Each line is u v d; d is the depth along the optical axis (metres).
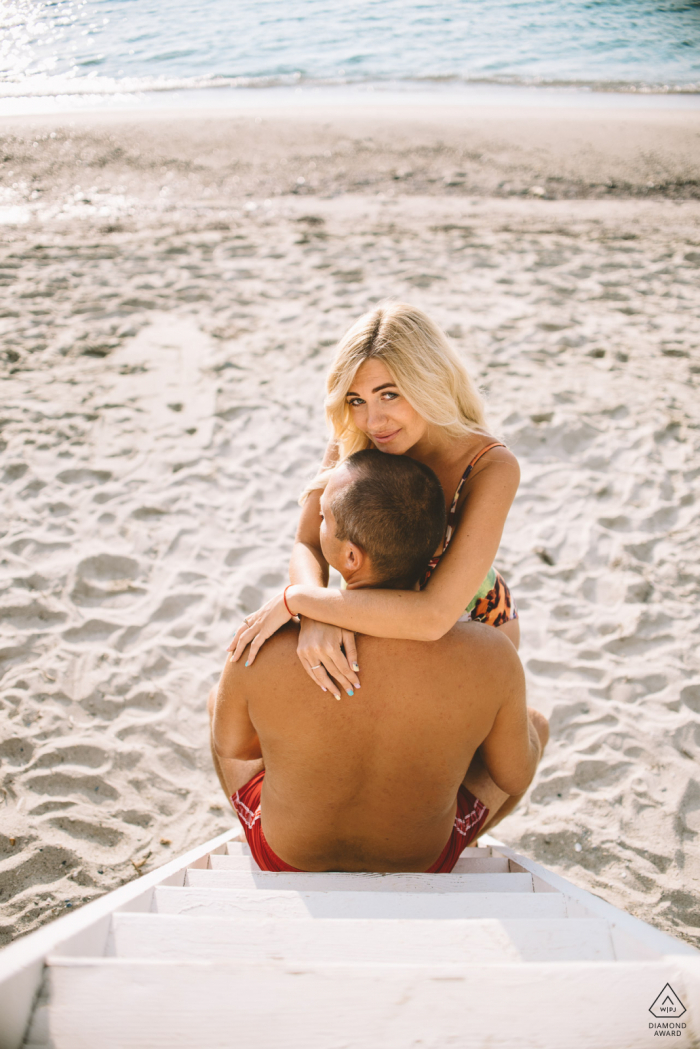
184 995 0.83
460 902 1.27
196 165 8.96
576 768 2.55
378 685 1.19
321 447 4.20
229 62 14.48
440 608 1.24
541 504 3.79
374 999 0.83
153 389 4.65
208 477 3.96
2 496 3.76
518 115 10.90
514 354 5.00
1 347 5.02
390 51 15.00
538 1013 0.82
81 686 2.79
